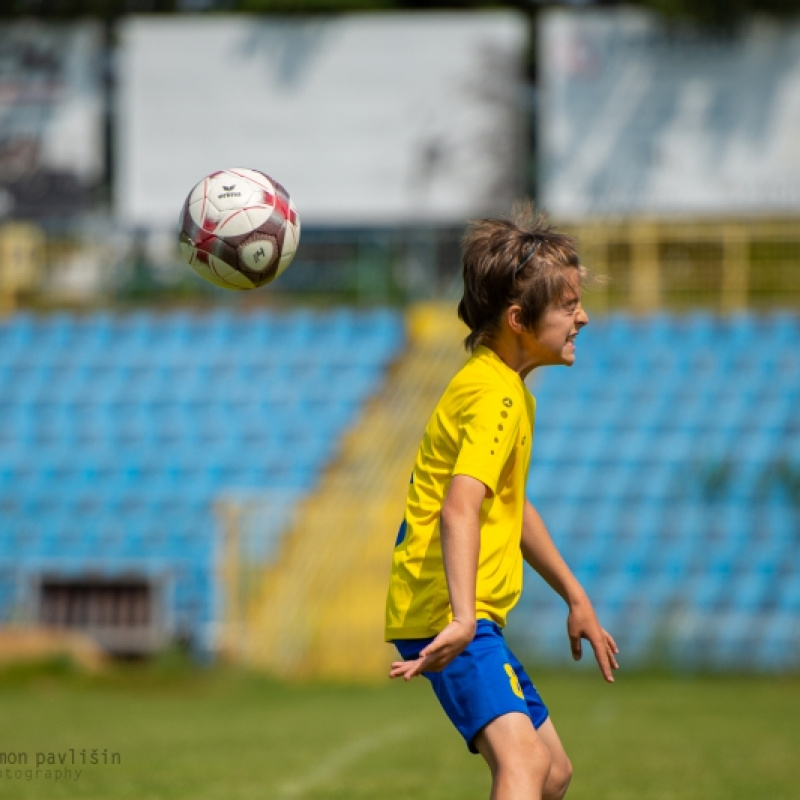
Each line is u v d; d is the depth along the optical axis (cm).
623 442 6662
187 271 8425
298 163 8262
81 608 6103
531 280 1370
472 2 9706
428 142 8156
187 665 5197
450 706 1302
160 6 9775
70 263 8350
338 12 9306
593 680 5134
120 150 8700
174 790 2278
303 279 8344
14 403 7300
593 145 7850
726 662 5412
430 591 1327
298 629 5412
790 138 7750
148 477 6856
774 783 2375
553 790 1381
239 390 7238
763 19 7738
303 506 6100
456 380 1374
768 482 6384
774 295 7712
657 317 7225
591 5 9362
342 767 2652
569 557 6147
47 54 8394
